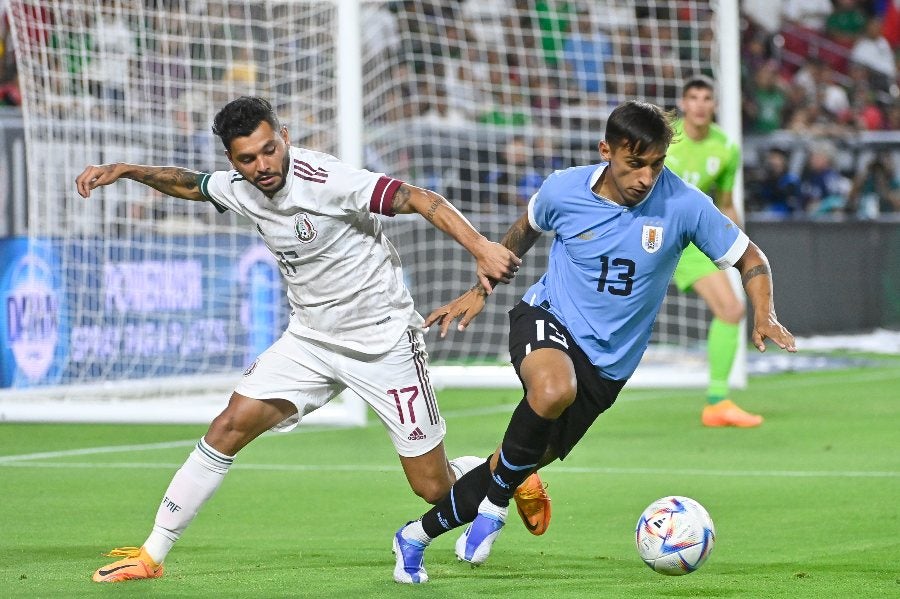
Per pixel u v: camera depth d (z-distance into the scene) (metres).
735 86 38.94
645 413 36.50
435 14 55.97
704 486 24.58
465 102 56.56
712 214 16.02
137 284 37.91
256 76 41.66
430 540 16.12
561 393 15.23
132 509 22.50
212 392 38.06
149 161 37.44
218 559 17.94
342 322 16.05
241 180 15.92
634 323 16.48
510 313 16.98
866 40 71.56
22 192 37.59
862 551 18.45
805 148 63.47
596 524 20.97
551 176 16.58
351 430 33.41
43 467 27.52
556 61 55.56
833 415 35.38
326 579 16.41
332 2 34.12
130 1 37.78
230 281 39.44
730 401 36.06
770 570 17.09
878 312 56.88
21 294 37.28
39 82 35.84
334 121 37.03
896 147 64.69
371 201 15.22
